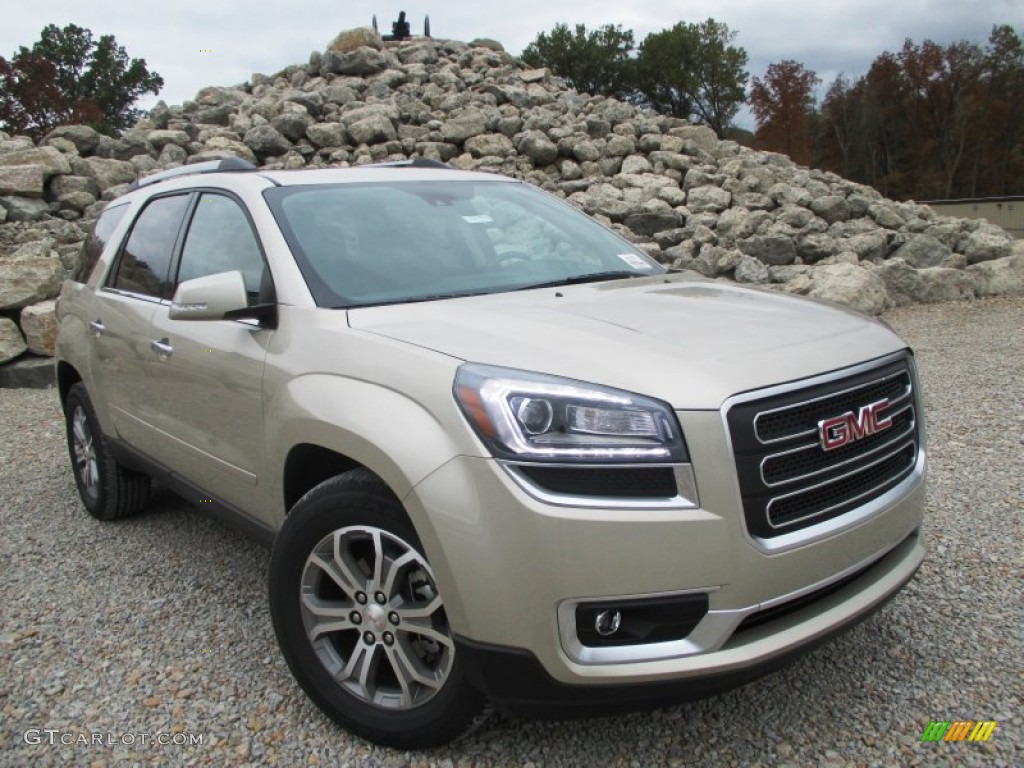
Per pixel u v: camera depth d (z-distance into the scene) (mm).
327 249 3398
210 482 3674
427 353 2689
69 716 3051
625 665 2367
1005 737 2785
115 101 77750
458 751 2795
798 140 65438
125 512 4926
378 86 16188
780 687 3102
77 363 4797
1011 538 4242
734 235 12656
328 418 2760
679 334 2736
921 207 14875
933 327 10305
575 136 14484
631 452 2367
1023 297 12125
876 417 2732
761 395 2457
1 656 3461
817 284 11156
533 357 2568
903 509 2865
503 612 2381
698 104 55344
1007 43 69125
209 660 3396
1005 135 69062
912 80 71250
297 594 2928
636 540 2332
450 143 14430
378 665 2820
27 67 59438
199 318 3176
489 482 2389
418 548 2584
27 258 9531
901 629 3449
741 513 2389
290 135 14055
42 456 6469
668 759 2740
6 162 11961
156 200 4496
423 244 3617
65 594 4020
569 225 4234
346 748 2836
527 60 53625
